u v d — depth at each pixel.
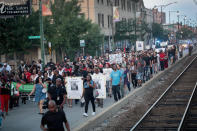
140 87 30.28
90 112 20.38
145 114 19.27
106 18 74.94
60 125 10.50
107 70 26.83
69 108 22.17
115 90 23.33
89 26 49.22
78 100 24.61
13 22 35.16
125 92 27.41
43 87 19.77
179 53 71.38
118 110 22.38
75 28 46.53
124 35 72.25
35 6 59.09
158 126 17.00
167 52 54.12
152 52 40.56
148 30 83.50
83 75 24.23
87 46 51.81
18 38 35.62
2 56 50.50
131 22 73.50
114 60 33.84
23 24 36.50
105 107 21.89
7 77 22.83
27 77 25.36
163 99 25.52
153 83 36.03
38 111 21.23
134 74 30.23
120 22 71.56
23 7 23.72
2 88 19.89
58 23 46.69
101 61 31.84
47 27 44.91
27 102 25.20
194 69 50.31
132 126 17.48
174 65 54.00
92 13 69.00
